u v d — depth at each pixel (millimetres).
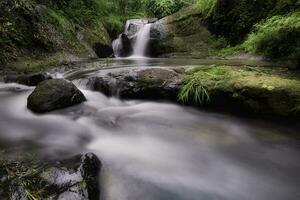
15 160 2475
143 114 4191
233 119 3980
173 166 2863
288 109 3609
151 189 2482
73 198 1978
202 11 10422
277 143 3354
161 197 2395
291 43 5879
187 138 3463
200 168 2861
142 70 4879
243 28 8656
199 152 3154
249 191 2562
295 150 3227
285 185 2664
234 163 2969
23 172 2229
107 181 2502
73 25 8656
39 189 2027
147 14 14148
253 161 3008
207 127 3771
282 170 2879
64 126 3518
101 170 2598
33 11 7121
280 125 3699
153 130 3674
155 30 10477
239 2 8852
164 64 6348
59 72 5773
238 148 3248
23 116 3773
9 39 6312
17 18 6617
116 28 11062
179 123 3898
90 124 3682
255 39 7113
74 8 9297
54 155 2686
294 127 3602
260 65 5504
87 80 4996
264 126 3760
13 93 4652
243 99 3881
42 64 6426
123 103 4648
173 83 4469
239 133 3594
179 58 8703
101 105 4457
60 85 4062
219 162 2980
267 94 3701
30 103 3879
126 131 3617
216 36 9633
